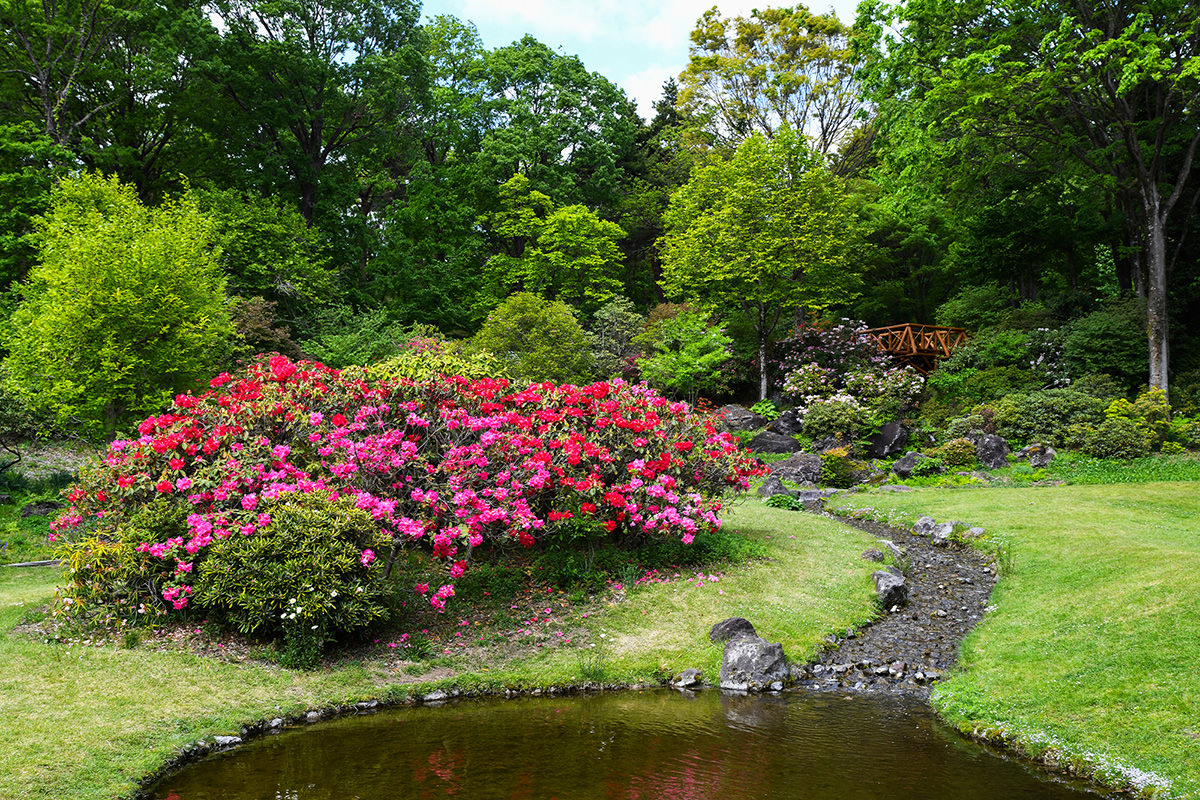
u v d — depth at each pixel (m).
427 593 8.27
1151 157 20.55
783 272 25.41
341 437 7.88
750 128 35.97
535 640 7.56
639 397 10.41
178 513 7.41
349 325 23.89
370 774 4.84
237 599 6.73
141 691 5.89
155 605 7.19
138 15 23.38
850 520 13.98
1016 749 5.39
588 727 5.79
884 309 34.69
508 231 31.69
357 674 6.65
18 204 20.78
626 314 26.88
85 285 13.00
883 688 6.85
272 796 4.49
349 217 29.59
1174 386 19.77
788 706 6.37
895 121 22.61
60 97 22.86
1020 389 21.19
